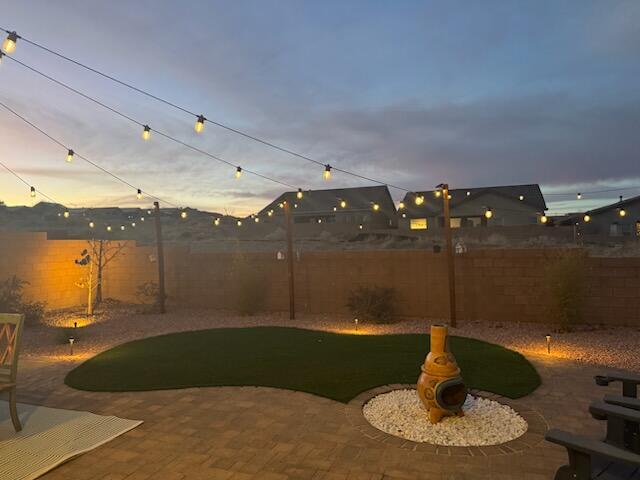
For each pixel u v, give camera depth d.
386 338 9.30
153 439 4.47
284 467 3.87
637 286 9.77
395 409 5.14
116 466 3.92
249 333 10.08
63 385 6.30
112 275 15.20
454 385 4.68
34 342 9.41
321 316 12.25
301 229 34.41
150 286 14.30
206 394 5.83
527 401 5.40
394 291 11.80
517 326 10.39
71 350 8.37
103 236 24.36
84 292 14.98
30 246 13.23
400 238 29.39
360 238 30.80
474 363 7.14
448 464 3.88
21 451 4.17
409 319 11.55
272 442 4.38
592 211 31.61
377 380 6.29
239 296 12.73
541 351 8.03
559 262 9.96
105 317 12.52
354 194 39.03
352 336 9.58
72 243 14.65
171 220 44.50
